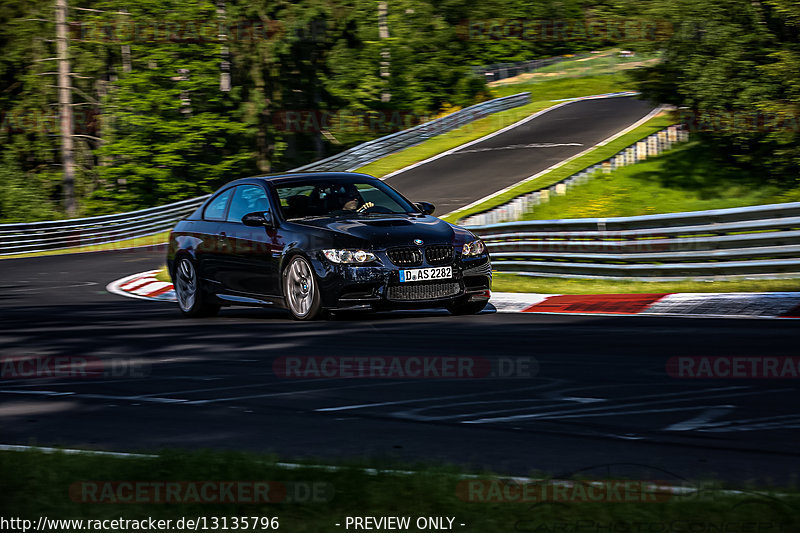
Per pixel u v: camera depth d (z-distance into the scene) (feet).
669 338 64.49
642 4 287.89
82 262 205.98
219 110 450.71
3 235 251.60
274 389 51.80
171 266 95.50
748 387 47.29
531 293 101.65
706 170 279.08
